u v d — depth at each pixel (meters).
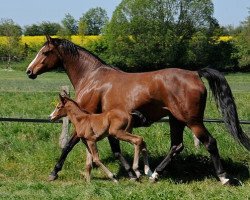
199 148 12.30
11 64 75.12
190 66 82.56
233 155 12.22
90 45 82.31
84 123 10.40
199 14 82.69
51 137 14.27
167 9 81.62
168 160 10.53
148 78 10.13
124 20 81.25
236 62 74.81
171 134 10.62
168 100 9.91
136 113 10.09
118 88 10.37
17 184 9.92
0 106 22.41
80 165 11.60
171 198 8.62
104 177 11.02
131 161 11.89
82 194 9.02
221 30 83.00
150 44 80.75
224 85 9.95
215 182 10.54
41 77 54.00
